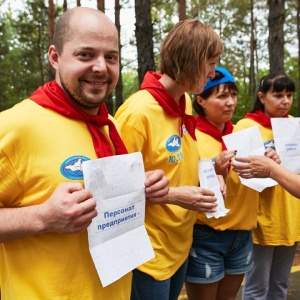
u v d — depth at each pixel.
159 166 1.79
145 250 1.39
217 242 2.23
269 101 2.58
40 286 1.19
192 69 1.74
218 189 1.97
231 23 22.89
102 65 1.22
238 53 28.55
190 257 2.24
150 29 7.56
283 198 2.51
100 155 1.28
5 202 1.19
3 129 1.14
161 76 1.94
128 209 1.33
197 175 2.03
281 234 2.52
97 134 1.31
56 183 1.18
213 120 2.33
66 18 1.25
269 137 2.58
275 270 2.74
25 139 1.15
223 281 2.43
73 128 1.25
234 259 2.34
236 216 2.24
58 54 1.27
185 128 1.95
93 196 1.19
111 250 1.26
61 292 1.21
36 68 24.33
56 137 1.20
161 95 1.79
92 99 1.25
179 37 1.74
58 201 1.08
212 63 1.82
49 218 1.09
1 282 1.30
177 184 1.87
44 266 1.20
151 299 1.86
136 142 1.72
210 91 2.23
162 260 1.85
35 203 1.19
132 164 1.33
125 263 1.30
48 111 1.22
